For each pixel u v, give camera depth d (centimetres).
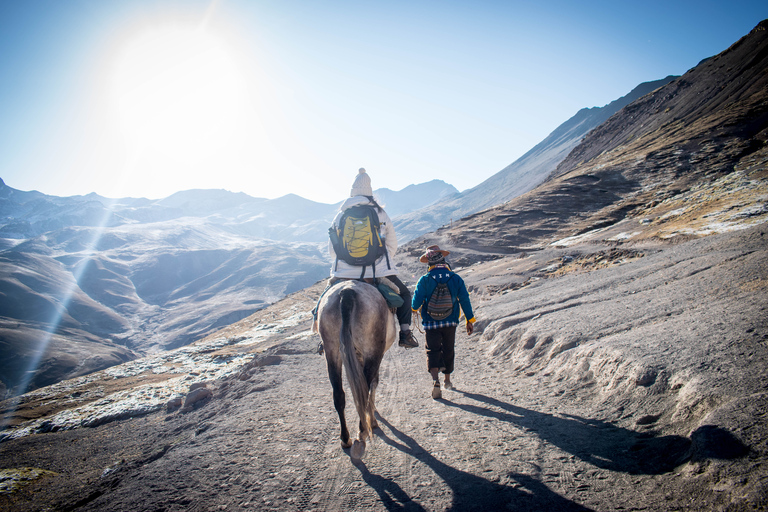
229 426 576
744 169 3722
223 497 375
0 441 927
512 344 829
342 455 445
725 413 316
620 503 286
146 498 384
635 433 380
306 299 3303
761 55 8281
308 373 887
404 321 513
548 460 371
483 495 331
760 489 236
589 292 1031
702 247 1148
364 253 488
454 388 671
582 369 573
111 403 1117
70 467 664
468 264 3438
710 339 470
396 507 332
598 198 4916
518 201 5772
